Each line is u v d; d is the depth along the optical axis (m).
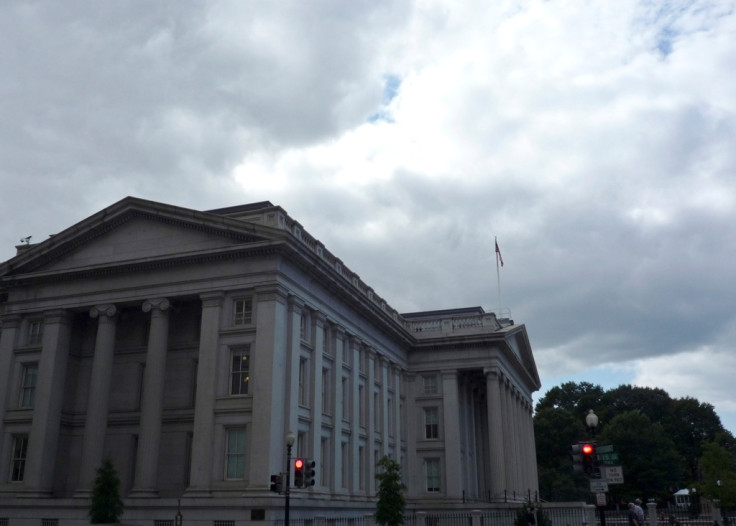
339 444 49.50
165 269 44.97
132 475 44.91
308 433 44.78
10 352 47.47
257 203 49.97
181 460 43.91
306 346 46.12
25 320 48.25
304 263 45.06
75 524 41.25
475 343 67.94
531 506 45.91
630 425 121.94
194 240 44.84
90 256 47.19
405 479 65.25
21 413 46.00
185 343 46.38
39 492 43.16
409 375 69.06
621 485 117.62
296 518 40.41
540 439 128.25
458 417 66.75
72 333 48.38
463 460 68.75
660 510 93.31
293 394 42.47
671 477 118.06
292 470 40.34
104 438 44.31
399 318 68.44
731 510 85.88
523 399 86.19
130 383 46.94
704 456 91.88
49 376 45.41
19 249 51.62
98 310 45.88
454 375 67.88
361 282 58.28
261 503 37.59
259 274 42.53
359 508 50.25
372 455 56.09
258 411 39.91
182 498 39.31
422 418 67.88
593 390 153.38
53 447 44.75
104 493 37.06
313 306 47.28
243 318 42.91
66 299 47.03
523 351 84.75
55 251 47.81
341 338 52.16
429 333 70.50
